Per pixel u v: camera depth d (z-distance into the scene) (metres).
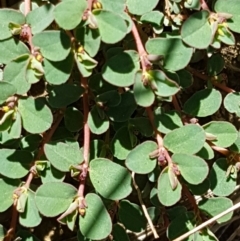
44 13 0.20
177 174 0.20
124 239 0.21
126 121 0.21
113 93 0.20
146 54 0.20
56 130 0.21
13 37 0.20
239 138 0.21
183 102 0.23
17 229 0.22
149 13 0.21
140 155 0.20
